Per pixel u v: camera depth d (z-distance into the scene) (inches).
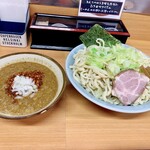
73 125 11.1
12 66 13.5
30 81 12.5
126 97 11.5
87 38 14.6
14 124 10.7
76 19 17.4
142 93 11.9
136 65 13.2
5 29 16.0
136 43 19.4
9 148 9.6
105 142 10.5
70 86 13.6
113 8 16.9
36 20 16.4
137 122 11.9
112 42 14.6
